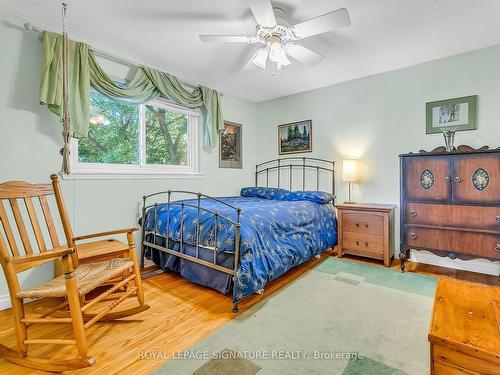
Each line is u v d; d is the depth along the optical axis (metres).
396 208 3.19
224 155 3.96
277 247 2.30
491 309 1.20
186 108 3.44
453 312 1.17
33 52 2.18
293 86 3.73
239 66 3.04
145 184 2.98
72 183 2.42
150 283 2.48
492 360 0.91
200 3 1.94
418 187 2.61
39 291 1.42
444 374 1.00
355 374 1.32
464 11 2.04
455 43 2.55
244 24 2.21
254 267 1.97
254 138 4.48
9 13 2.05
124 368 1.38
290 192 3.61
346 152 3.59
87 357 1.38
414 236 2.64
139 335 1.67
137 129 3.02
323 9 2.01
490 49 2.62
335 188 3.70
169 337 1.65
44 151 2.25
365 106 3.41
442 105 2.88
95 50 2.52
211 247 2.15
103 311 1.59
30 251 1.67
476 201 2.33
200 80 3.47
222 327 1.75
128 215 2.82
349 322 1.79
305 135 3.96
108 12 2.05
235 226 2.01
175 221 2.53
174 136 3.38
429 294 2.21
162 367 1.38
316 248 2.90
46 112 2.25
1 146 2.04
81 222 2.47
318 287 2.36
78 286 1.48
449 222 2.46
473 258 2.36
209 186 3.74
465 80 2.75
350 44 2.56
